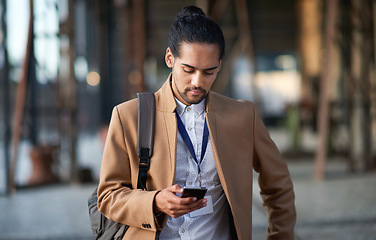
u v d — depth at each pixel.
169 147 1.41
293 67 15.44
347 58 6.98
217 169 1.42
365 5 6.80
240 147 1.49
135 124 1.44
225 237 1.48
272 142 1.57
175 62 1.33
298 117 9.05
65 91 6.72
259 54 15.28
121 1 10.80
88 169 6.57
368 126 6.82
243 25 8.75
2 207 4.95
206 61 1.27
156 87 13.52
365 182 5.89
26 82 6.04
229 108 1.51
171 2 13.66
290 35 15.01
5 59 5.94
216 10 7.50
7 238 3.70
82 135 15.57
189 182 1.43
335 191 5.35
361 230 3.73
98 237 1.48
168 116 1.43
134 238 1.38
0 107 11.56
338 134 8.90
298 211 4.43
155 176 1.39
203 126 1.48
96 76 14.33
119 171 1.43
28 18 5.98
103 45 12.41
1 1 5.90
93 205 1.52
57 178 6.59
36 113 6.80
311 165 7.64
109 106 12.66
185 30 1.28
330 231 3.72
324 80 6.18
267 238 1.58
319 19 11.20
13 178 5.82
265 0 14.68
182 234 1.42
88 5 12.66
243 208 1.45
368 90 6.80
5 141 5.90
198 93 1.33
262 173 1.57
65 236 3.75
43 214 4.57
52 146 6.73
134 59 10.72
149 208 1.27
